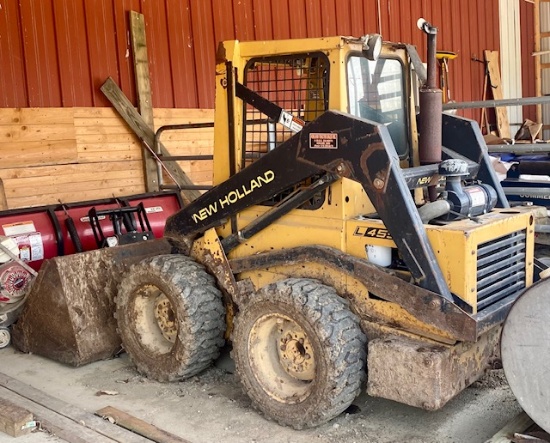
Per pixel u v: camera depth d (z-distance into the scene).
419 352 3.07
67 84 6.73
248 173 3.72
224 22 8.12
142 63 7.26
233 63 3.82
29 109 6.45
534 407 2.85
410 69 3.91
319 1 9.44
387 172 3.14
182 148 7.83
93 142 6.98
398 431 3.45
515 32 14.15
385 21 10.73
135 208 5.99
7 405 3.70
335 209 3.49
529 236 3.63
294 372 3.52
